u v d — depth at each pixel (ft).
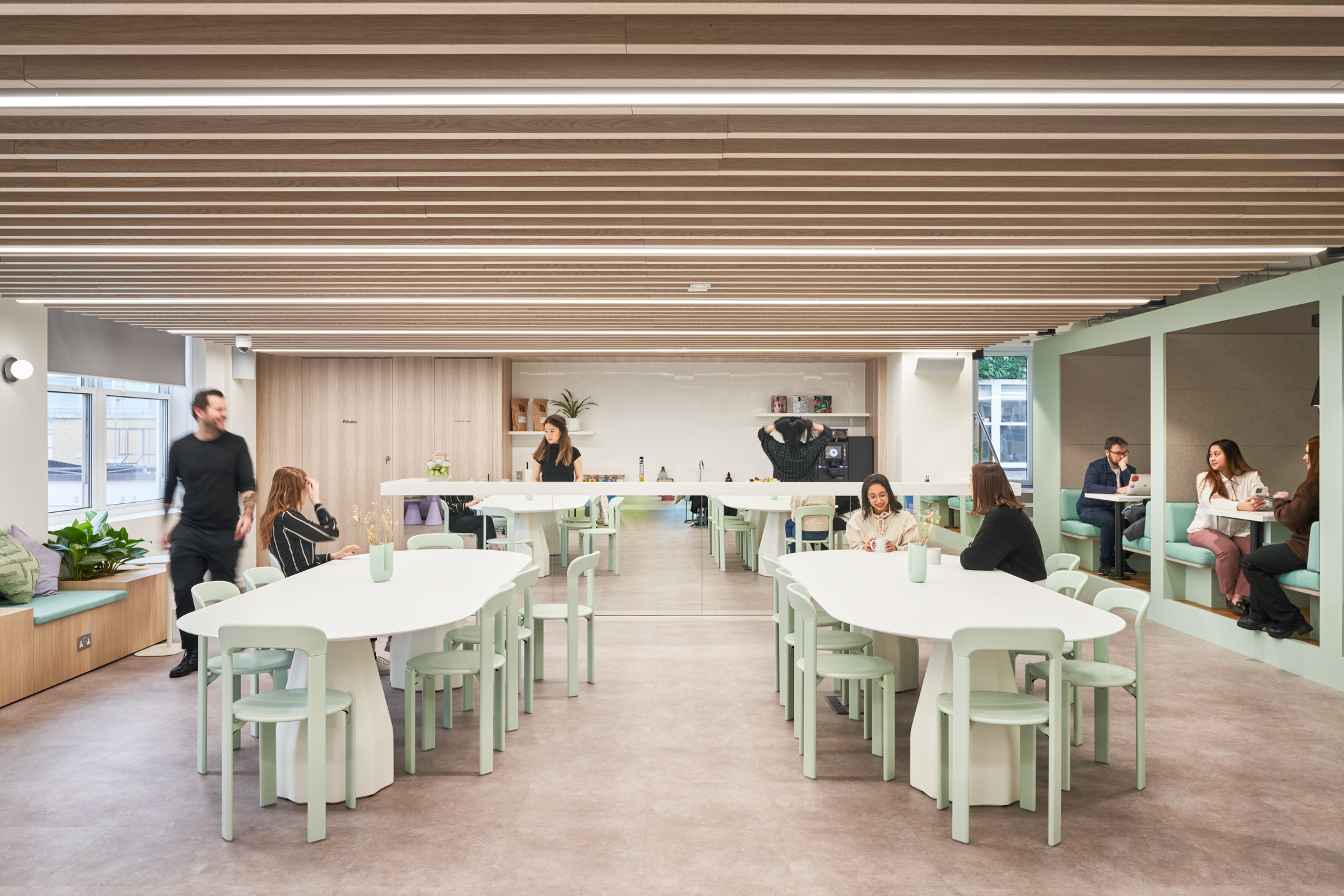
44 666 15.62
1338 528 15.61
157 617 19.10
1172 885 8.75
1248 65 8.73
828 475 36.73
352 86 8.82
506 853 9.50
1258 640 17.69
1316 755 12.39
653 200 12.67
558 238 14.82
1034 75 8.69
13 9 7.29
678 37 8.02
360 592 12.57
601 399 38.09
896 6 7.40
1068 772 11.16
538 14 7.85
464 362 35.22
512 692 13.50
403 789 11.28
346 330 25.91
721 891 8.68
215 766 12.09
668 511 21.63
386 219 13.94
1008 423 41.22
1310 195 12.87
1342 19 8.02
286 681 13.16
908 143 10.59
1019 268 17.66
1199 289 21.85
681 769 11.95
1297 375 22.93
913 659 15.70
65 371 24.17
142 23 7.85
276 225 13.98
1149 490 23.50
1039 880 8.85
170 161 11.09
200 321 24.07
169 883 8.86
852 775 11.75
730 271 17.69
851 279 18.66
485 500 21.81
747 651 18.48
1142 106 9.44
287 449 34.96
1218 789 11.20
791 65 8.64
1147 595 11.25
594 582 17.24
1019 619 10.55
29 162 11.04
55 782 11.50
